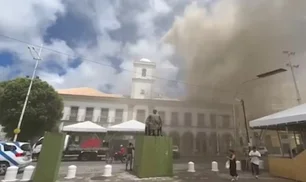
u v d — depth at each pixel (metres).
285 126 11.32
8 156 9.68
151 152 9.47
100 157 18.06
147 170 9.16
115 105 34.12
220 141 34.38
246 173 11.09
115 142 18.39
